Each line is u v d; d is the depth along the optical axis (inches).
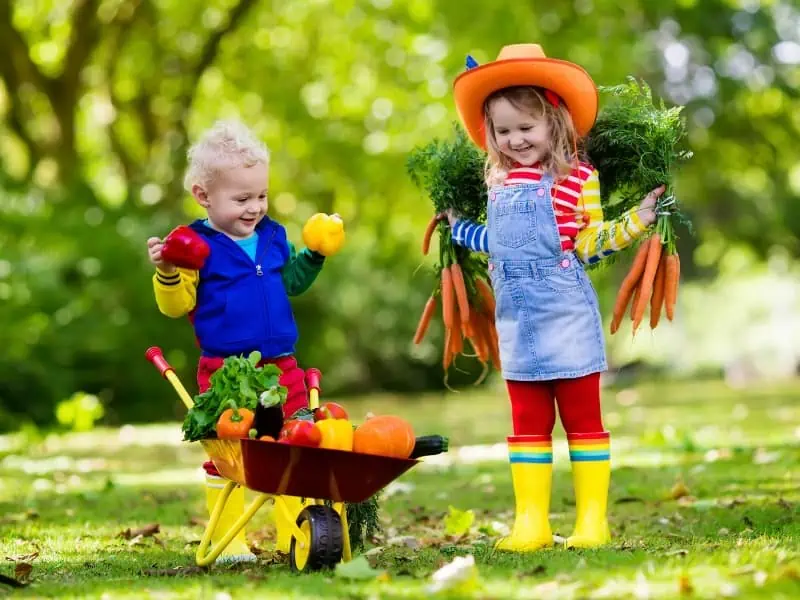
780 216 1100.5
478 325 208.7
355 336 870.4
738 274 1392.7
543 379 187.8
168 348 608.7
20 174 805.2
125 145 840.3
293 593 141.6
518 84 188.9
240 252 187.5
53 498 285.6
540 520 188.5
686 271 1358.3
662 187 189.0
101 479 335.0
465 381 911.7
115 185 858.1
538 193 187.8
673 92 855.7
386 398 816.3
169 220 660.1
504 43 668.1
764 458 319.6
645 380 1048.2
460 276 201.8
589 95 187.9
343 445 159.5
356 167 773.3
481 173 203.0
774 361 1269.7
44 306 569.3
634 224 185.6
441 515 242.5
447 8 685.9
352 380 867.4
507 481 305.4
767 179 1017.5
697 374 1143.6
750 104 871.7
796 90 858.8
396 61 750.5
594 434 189.3
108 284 600.4
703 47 829.8
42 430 524.7
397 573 157.2
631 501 254.4
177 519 242.1
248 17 777.6
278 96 785.6
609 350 1082.7
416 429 512.7
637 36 717.3
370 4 729.6
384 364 882.8
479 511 247.4
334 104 781.3
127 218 650.2
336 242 189.9
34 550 199.6
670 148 190.1
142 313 605.6
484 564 165.3
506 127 188.5
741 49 847.1
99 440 492.7
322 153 776.3
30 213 620.4
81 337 569.9
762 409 560.7
